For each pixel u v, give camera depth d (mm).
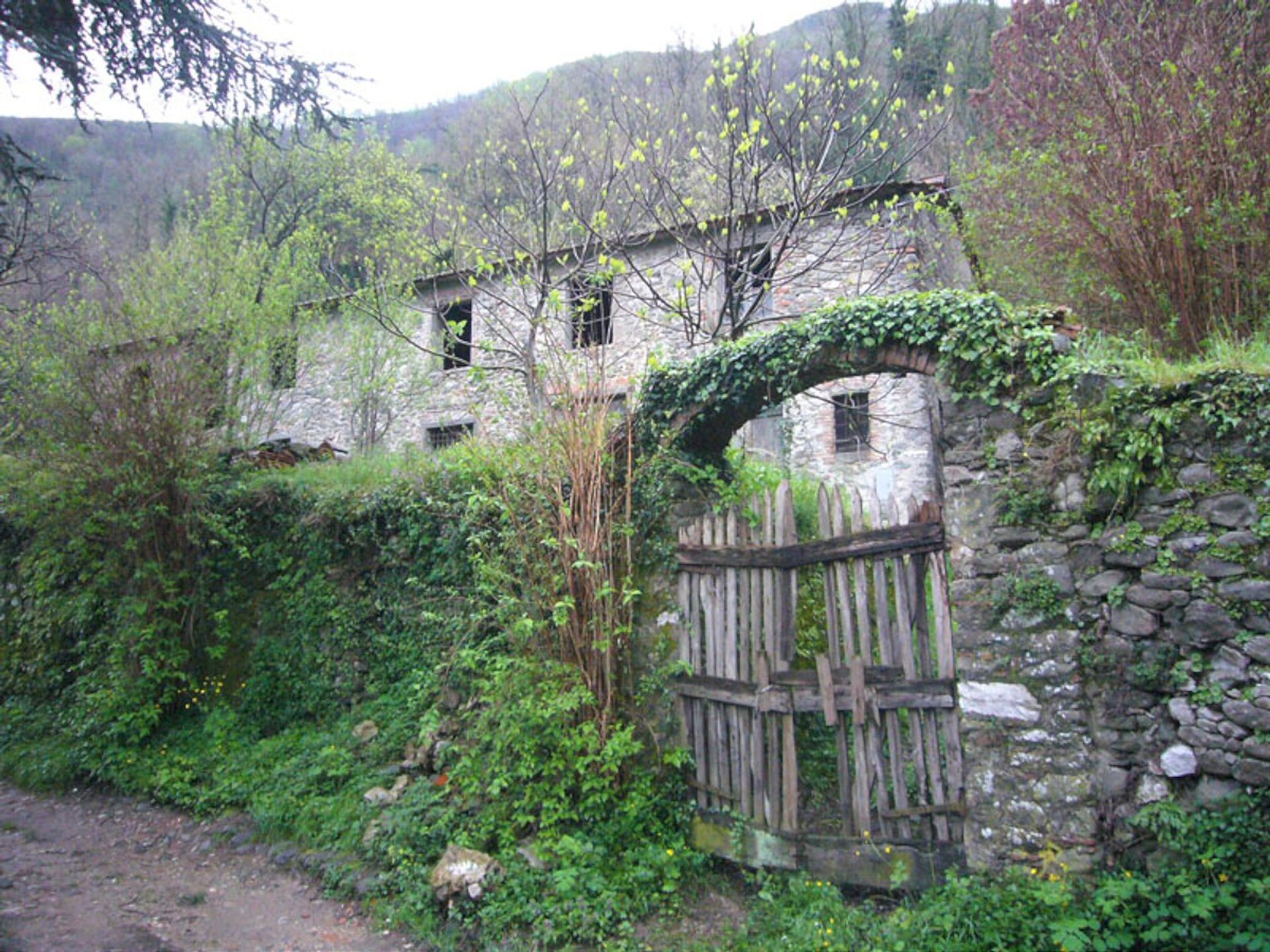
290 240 13227
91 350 7773
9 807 6801
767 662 4898
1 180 8289
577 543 5352
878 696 4473
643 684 5371
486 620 6293
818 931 4000
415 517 7086
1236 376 3723
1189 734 3623
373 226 13516
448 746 5961
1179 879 3438
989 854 4008
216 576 8062
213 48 7457
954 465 4426
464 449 6438
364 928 4723
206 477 7926
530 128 11539
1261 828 3373
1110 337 5500
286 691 7449
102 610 8086
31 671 8625
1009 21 9625
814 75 8266
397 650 6961
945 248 10227
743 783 4902
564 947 4238
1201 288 5531
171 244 10992
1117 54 6629
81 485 7398
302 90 7961
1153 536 3822
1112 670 3846
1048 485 4137
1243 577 3590
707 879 4750
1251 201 5172
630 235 9547
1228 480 3689
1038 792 3943
